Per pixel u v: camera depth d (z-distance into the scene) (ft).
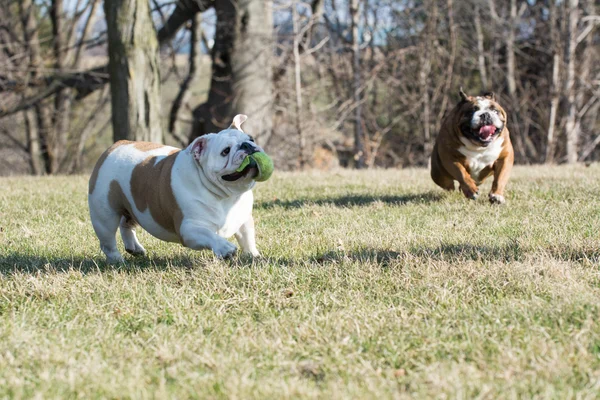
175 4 81.05
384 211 31.53
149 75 62.28
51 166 103.86
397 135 102.42
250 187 20.53
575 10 89.61
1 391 12.84
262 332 15.69
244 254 22.15
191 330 16.16
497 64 104.27
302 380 13.20
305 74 94.58
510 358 13.61
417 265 20.42
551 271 19.12
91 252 24.90
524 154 95.35
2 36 96.17
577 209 29.43
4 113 85.92
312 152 85.71
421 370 13.61
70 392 12.73
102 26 110.93
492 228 26.45
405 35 100.58
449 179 34.91
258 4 77.46
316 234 26.86
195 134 84.12
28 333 15.74
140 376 13.39
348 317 16.29
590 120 104.63
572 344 14.11
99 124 123.44
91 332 16.11
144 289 18.99
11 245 26.37
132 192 21.63
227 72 78.38
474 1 99.04
